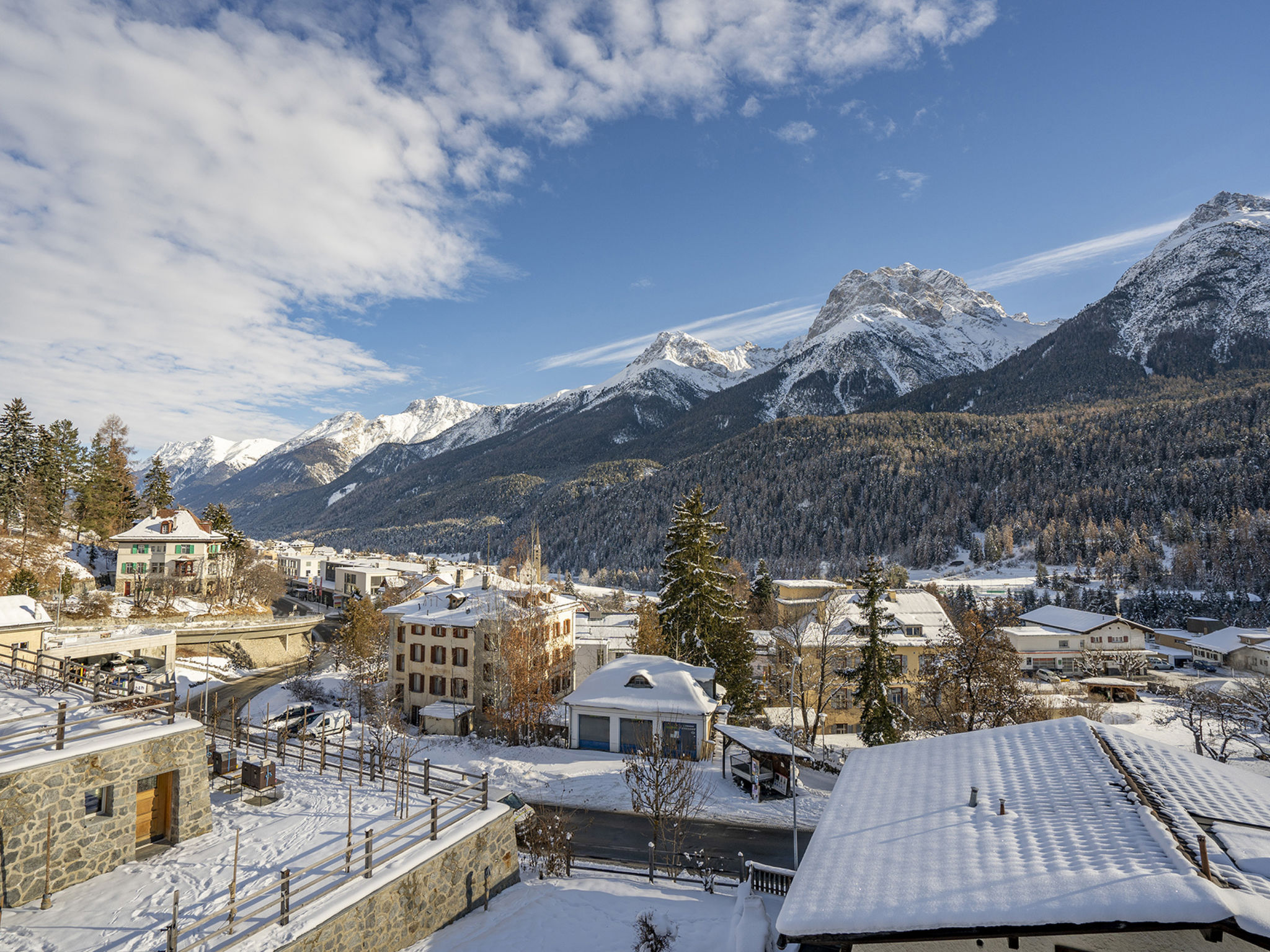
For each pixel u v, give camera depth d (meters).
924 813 14.90
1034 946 11.06
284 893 15.28
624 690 44.94
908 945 11.95
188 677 62.31
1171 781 14.16
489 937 18.73
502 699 50.84
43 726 19.17
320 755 31.34
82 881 17.22
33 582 70.00
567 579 185.38
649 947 17.80
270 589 104.94
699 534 55.72
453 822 21.14
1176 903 9.49
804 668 60.72
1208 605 131.25
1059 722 18.75
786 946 13.13
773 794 35.56
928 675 54.59
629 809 33.09
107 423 112.88
